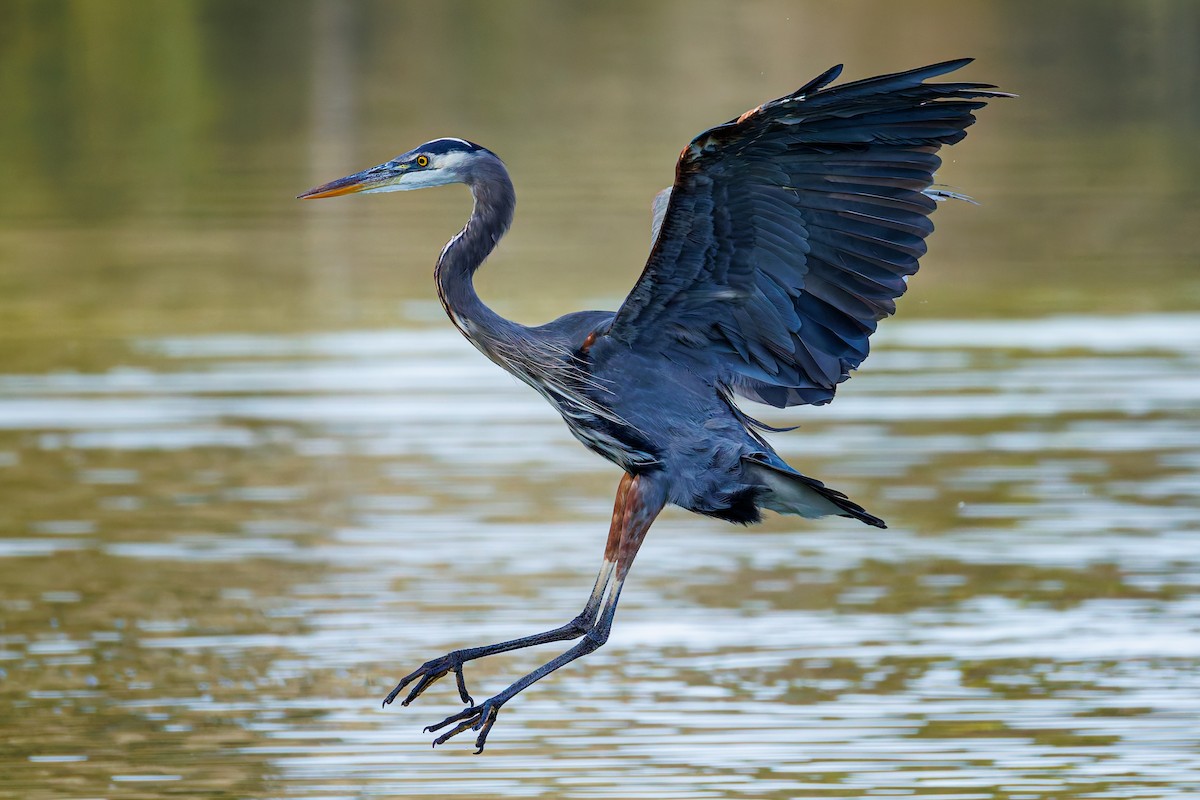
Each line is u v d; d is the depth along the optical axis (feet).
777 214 28.32
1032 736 35.50
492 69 104.06
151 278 75.72
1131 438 55.31
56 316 70.95
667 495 30.01
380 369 63.93
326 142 93.15
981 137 95.66
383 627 41.70
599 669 39.60
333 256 78.59
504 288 71.82
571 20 114.01
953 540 47.50
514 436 56.90
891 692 37.86
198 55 107.76
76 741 35.86
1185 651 39.73
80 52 107.96
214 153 93.15
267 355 65.72
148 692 38.42
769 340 29.63
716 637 41.27
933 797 32.94
